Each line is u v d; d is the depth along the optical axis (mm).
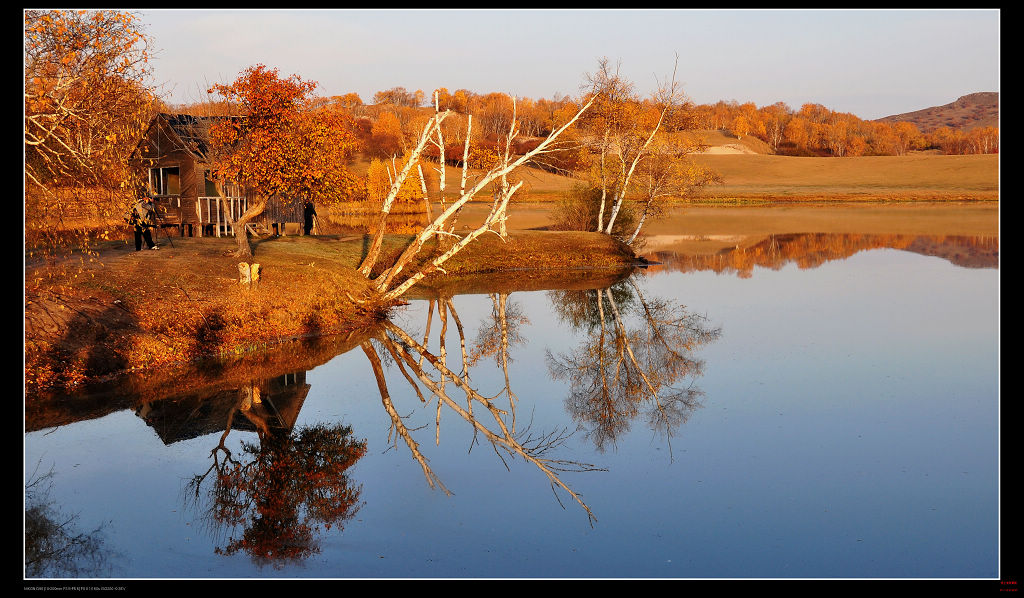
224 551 9672
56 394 15102
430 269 25609
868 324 23812
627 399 16484
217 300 20219
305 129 24234
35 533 9992
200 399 15648
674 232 58469
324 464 12695
